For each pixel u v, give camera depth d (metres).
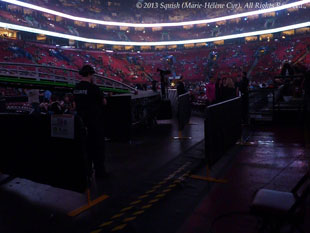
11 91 19.88
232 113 5.44
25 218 3.07
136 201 3.40
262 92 9.87
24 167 3.94
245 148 5.87
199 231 2.62
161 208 3.17
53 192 3.84
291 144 5.99
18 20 47.34
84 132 3.28
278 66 47.25
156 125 10.44
